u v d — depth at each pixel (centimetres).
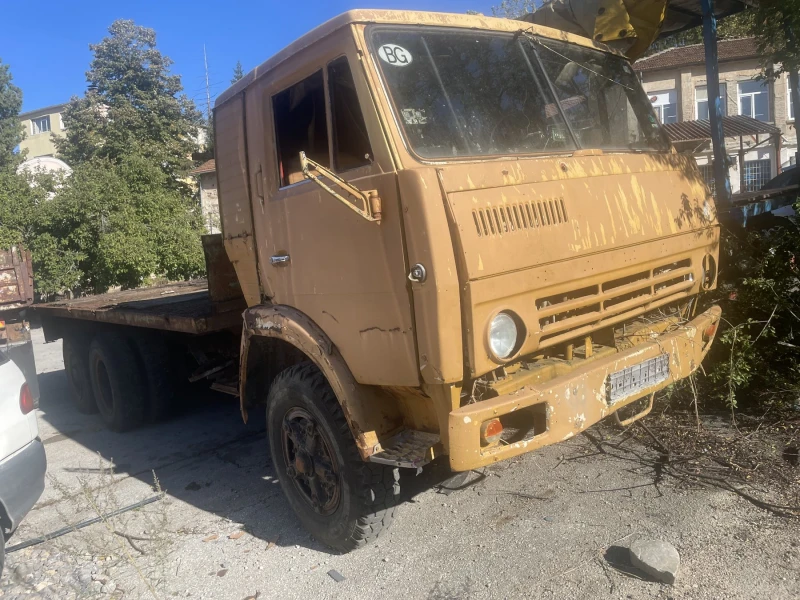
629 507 368
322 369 332
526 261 286
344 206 308
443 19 337
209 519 435
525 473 431
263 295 394
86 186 1712
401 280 280
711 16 588
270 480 494
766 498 355
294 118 359
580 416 302
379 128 292
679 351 358
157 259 1752
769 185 894
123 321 598
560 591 302
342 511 353
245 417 432
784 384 455
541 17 501
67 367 776
